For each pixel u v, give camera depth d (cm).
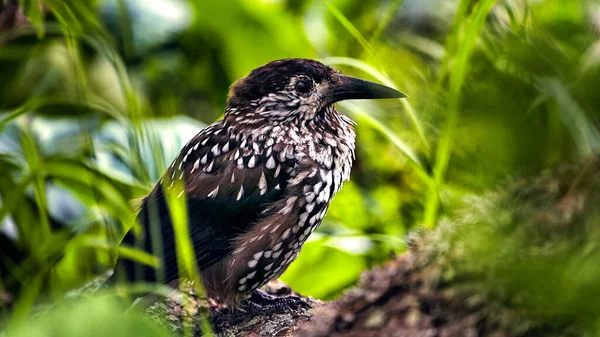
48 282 612
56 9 624
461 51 565
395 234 796
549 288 338
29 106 629
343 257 783
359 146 845
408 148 666
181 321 623
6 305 629
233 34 918
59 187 776
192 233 668
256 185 668
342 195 820
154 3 922
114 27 895
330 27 923
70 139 790
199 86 926
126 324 388
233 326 623
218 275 664
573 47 551
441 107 723
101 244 562
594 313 328
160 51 920
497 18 639
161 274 630
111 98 860
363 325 420
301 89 687
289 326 584
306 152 677
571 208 356
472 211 386
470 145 548
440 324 393
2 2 814
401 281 414
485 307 376
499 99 533
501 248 365
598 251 332
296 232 679
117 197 627
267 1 912
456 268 389
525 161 518
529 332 358
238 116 697
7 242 748
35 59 857
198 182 677
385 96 682
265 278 678
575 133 504
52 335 384
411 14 861
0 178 754
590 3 578
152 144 576
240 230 668
